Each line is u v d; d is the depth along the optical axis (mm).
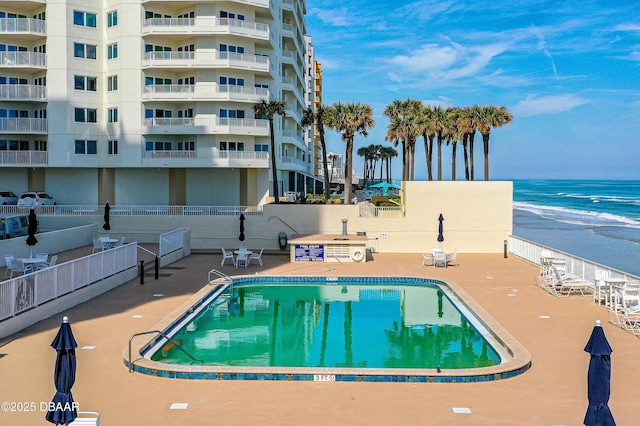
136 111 49062
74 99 49031
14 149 50312
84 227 35969
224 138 50375
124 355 14320
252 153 49875
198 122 49344
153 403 11398
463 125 53875
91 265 22609
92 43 49594
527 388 12320
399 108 60719
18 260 22750
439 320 20250
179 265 31531
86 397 11727
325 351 16203
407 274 28609
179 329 18203
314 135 110125
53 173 50594
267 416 10742
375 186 84062
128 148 49312
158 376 13078
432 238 37875
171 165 49219
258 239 39062
